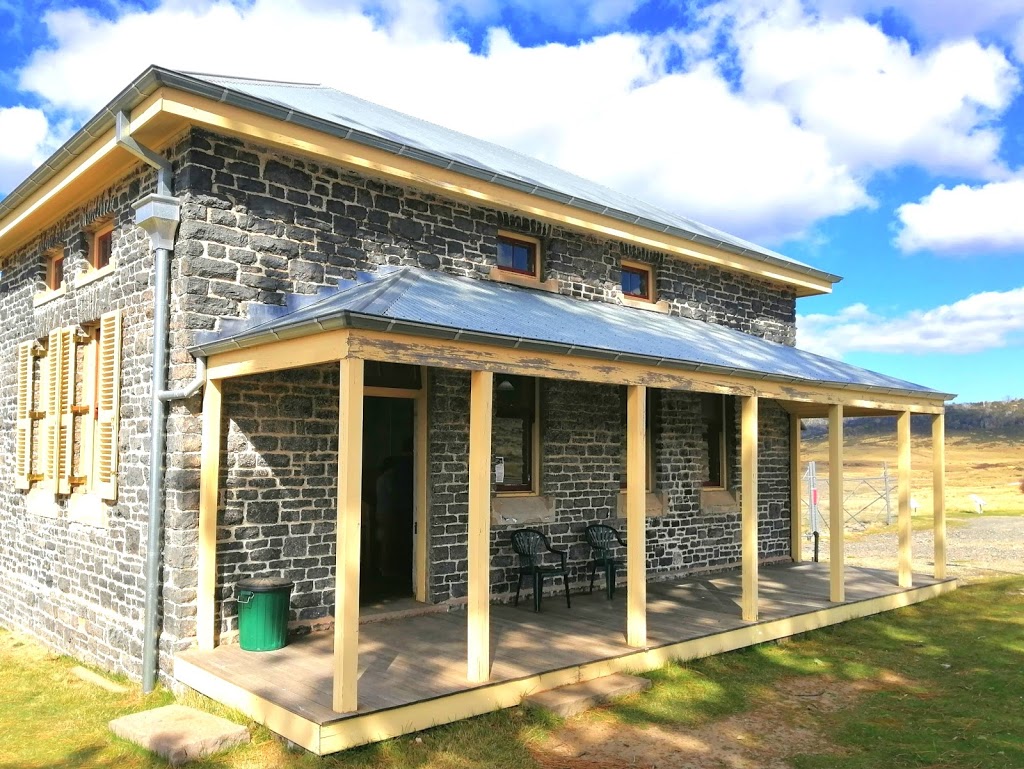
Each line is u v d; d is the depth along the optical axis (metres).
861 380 10.31
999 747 5.80
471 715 5.91
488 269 9.34
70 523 8.78
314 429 7.80
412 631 7.70
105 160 7.83
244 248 7.32
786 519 13.53
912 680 7.42
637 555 7.33
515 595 9.41
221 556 7.14
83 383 9.06
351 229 8.09
